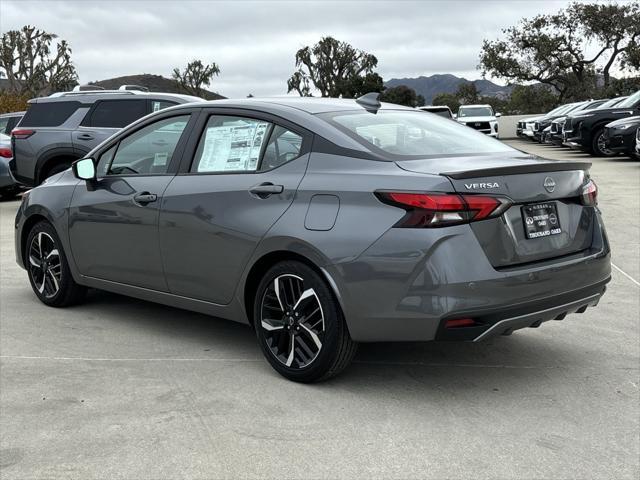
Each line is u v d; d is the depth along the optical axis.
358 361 4.25
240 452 3.08
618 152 17.03
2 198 13.98
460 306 3.32
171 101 9.66
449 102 81.81
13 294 5.99
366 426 3.33
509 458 3.00
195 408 3.56
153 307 5.53
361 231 3.51
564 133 19.55
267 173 4.02
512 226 3.52
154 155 4.71
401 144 3.91
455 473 2.88
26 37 53.03
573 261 3.73
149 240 4.55
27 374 4.07
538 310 3.56
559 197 3.75
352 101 4.52
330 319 3.66
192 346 4.57
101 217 4.89
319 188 3.72
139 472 2.91
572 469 2.91
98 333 4.86
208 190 4.22
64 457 3.05
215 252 4.15
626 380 3.89
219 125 4.40
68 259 5.26
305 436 3.23
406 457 3.02
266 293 3.96
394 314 3.44
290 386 3.85
